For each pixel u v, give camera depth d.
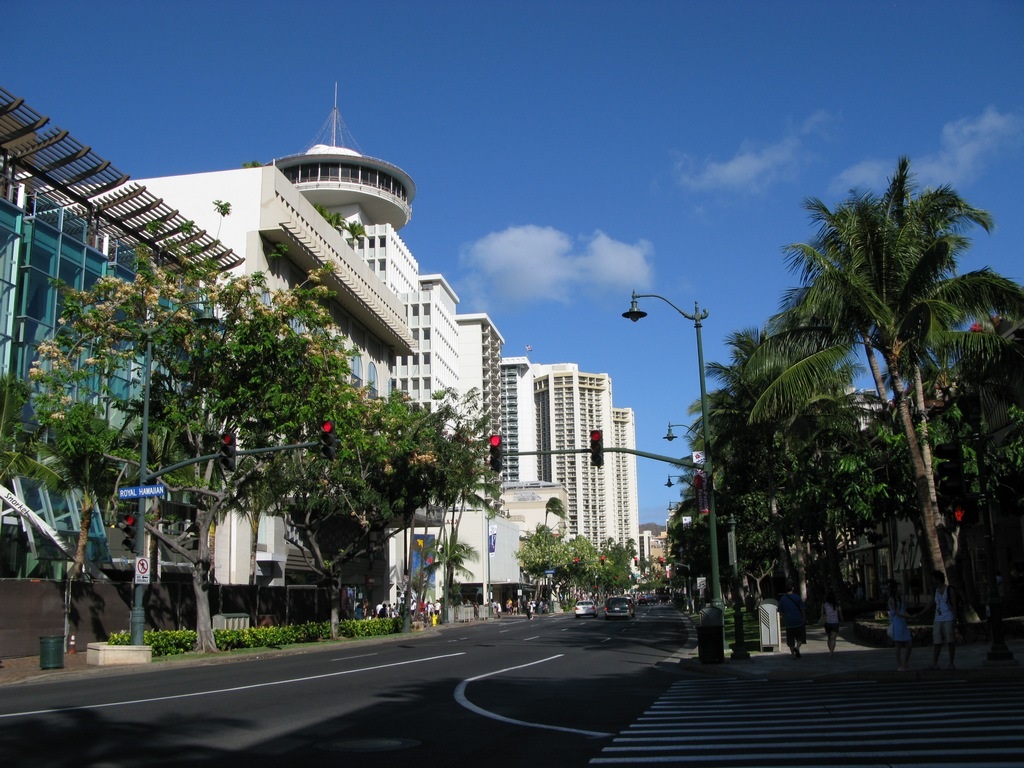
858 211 24.58
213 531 37.66
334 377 30.03
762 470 42.88
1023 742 9.43
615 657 26.16
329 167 115.19
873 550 60.75
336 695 15.69
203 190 51.44
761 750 9.49
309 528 41.22
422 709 13.63
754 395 36.94
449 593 70.38
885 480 28.52
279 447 25.66
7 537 30.97
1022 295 22.67
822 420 34.78
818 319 25.59
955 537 27.77
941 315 23.03
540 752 9.71
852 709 12.68
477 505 59.25
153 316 28.53
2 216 32.75
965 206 24.84
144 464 26.59
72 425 26.84
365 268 66.69
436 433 45.97
